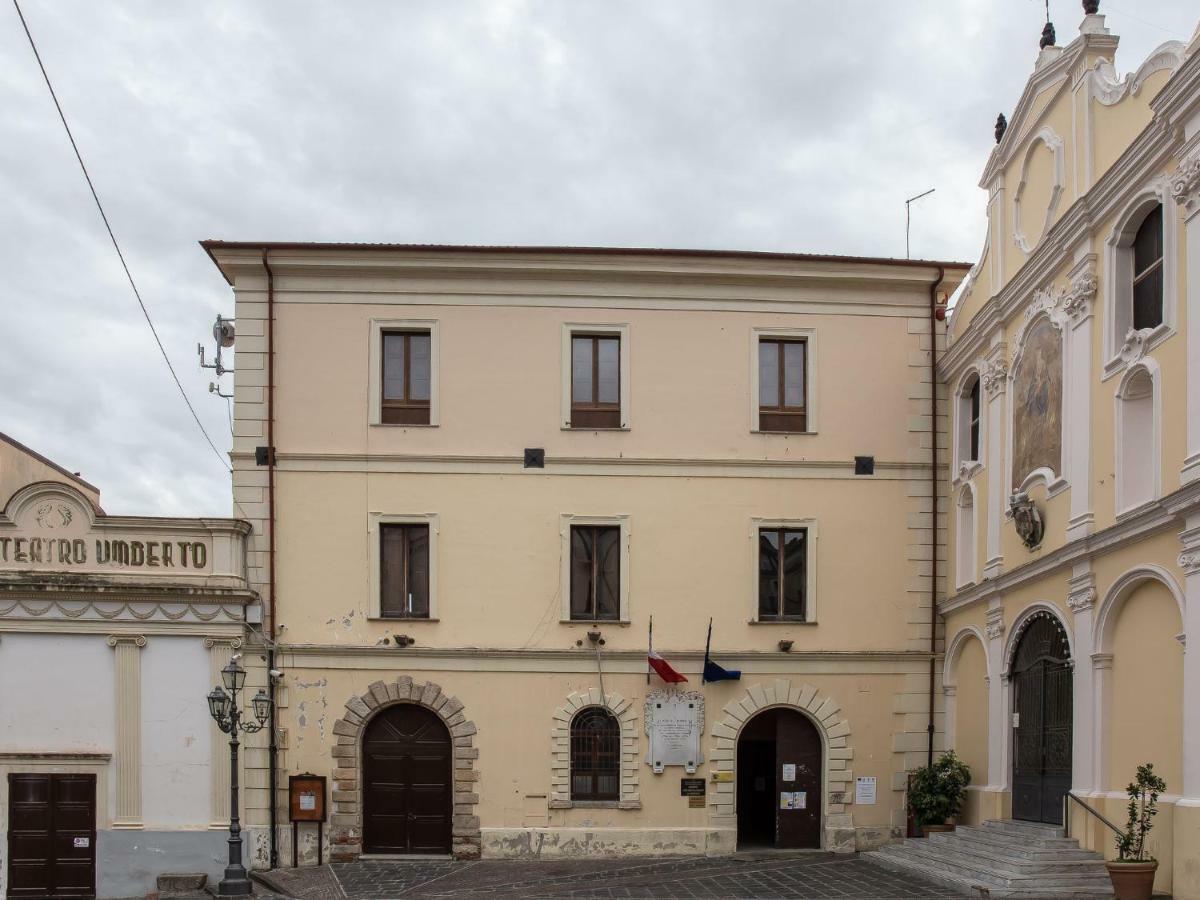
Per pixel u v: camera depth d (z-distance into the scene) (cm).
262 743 2028
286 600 2073
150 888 1950
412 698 2056
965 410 2136
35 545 2011
